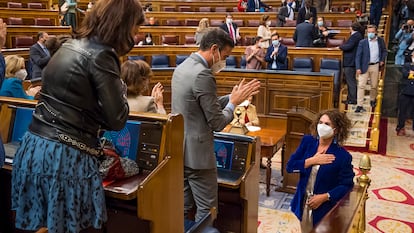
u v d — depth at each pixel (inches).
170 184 70.9
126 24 55.7
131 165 68.6
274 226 141.3
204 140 85.7
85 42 55.3
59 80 54.3
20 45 282.8
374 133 231.1
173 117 70.6
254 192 107.4
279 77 225.9
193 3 473.7
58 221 53.8
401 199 164.4
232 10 461.4
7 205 85.4
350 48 274.4
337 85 266.7
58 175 53.4
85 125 55.5
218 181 98.3
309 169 102.2
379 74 288.0
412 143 246.4
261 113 232.7
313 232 70.3
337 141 100.2
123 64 87.9
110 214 76.9
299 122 164.9
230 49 87.3
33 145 55.1
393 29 446.6
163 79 267.9
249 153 103.9
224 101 92.6
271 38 280.5
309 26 302.8
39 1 409.4
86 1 441.1
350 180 97.3
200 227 78.4
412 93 258.1
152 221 66.9
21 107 87.5
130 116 72.7
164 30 358.6
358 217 87.1
